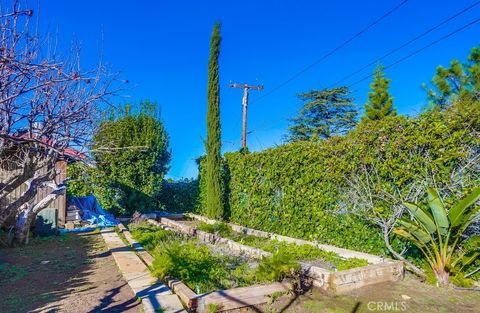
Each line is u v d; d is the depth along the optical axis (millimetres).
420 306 4477
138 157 16359
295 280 4957
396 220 5770
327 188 8297
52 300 4449
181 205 18547
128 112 16578
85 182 15602
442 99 14195
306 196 9062
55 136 4641
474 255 5262
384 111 22594
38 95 3859
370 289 5133
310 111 32250
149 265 6121
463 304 4559
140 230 10758
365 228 7184
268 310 4332
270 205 10836
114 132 15508
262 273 5148
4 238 8430
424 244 5578
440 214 5105
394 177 6523
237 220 13148
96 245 8586
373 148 7055
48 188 11961
